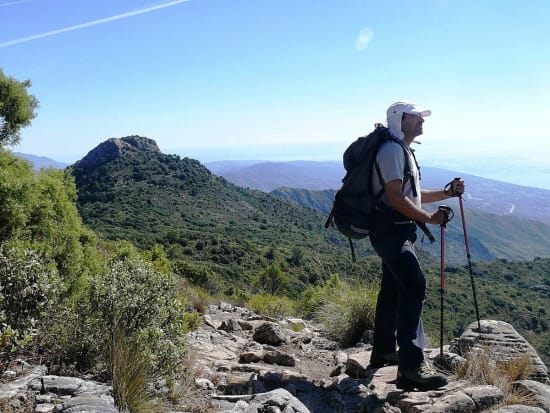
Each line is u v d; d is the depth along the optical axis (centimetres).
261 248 8075
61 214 516
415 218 358
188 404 344
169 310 420
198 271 2498
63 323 390
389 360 441
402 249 369
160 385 354
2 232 456
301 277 5934
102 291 395
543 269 9181
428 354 473
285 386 413
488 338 458
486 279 7881
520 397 330
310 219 14725
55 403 279
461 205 420
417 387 368
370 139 378
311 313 1069
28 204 475
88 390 302
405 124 389
